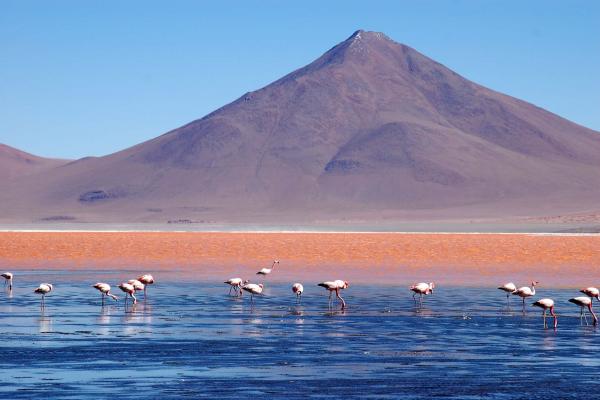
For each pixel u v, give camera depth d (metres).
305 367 42.84
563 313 65.94
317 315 63.66
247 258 116.25
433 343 50.47
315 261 112.12
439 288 84.88
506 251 120.94
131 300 72.94
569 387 38.44
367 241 138.38
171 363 43.66
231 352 47.00
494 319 61.88
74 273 100.19
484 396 36.69
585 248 124.75
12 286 85.06
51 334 53.22
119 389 37.53
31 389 37.44
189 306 69.19
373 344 50.03
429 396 36.66
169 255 119.81
